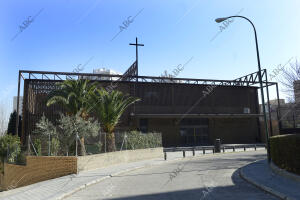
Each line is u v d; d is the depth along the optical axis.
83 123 17.30
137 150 21.03
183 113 36.84
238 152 26.75
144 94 35.28
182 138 37.12
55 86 30.11
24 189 10.21
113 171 14.22
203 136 38.22
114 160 17.95
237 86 40.41
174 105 36.59
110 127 20.05
